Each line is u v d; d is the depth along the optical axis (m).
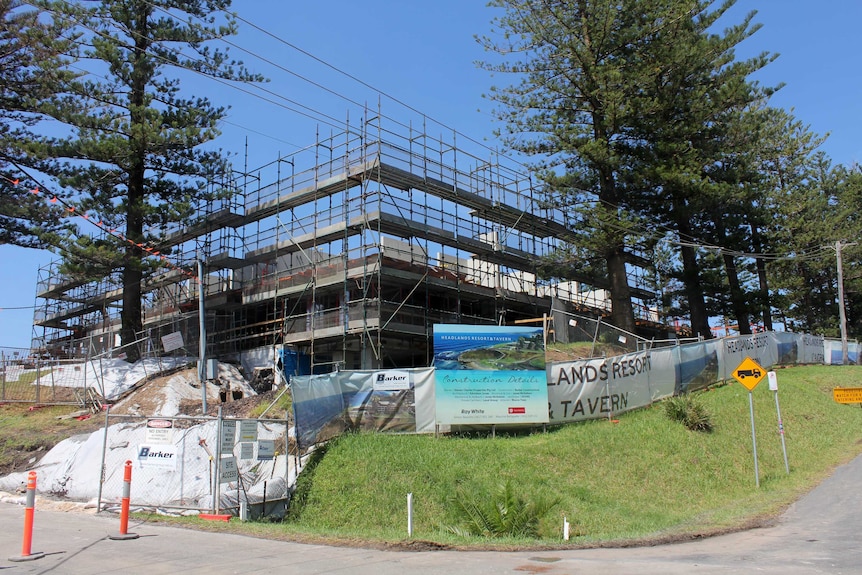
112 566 8.22
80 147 27.00
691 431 18.91
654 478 16.19
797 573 8.13
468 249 32.59
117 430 16.25
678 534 11.38
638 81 30.94
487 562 9.00
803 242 44.50
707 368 23.95
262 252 32.78
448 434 17.59
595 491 15.22
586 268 35.34
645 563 8.89
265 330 32.72
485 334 18.20
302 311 31.25
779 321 55.91
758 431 20.27
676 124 33.66
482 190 33.72
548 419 18.08
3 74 26.97
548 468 15.89
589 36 31.53
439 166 31.30
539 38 31.31
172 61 28.88
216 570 8.09
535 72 32.50
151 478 14.19
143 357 28.77
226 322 34.38
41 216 27.20
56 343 43.47
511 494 12.93
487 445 16.61
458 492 14.04
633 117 32.19
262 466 15.30
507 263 35.00
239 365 30.50
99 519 12.08
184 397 23.94
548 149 33.72
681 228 37.00
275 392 23.70
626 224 31.11
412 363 30.95
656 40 31.44
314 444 15.91
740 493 15.87
